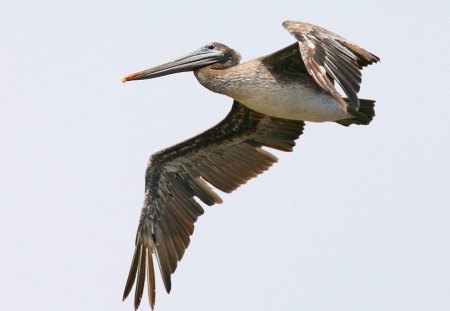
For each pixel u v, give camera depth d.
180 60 16.20
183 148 16.47
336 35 13.70
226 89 15.13
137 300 16.11
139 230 16.31
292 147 16.41
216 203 16.55
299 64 14.77
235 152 16.56
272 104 15.05
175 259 16.22
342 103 12.77
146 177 16.45
